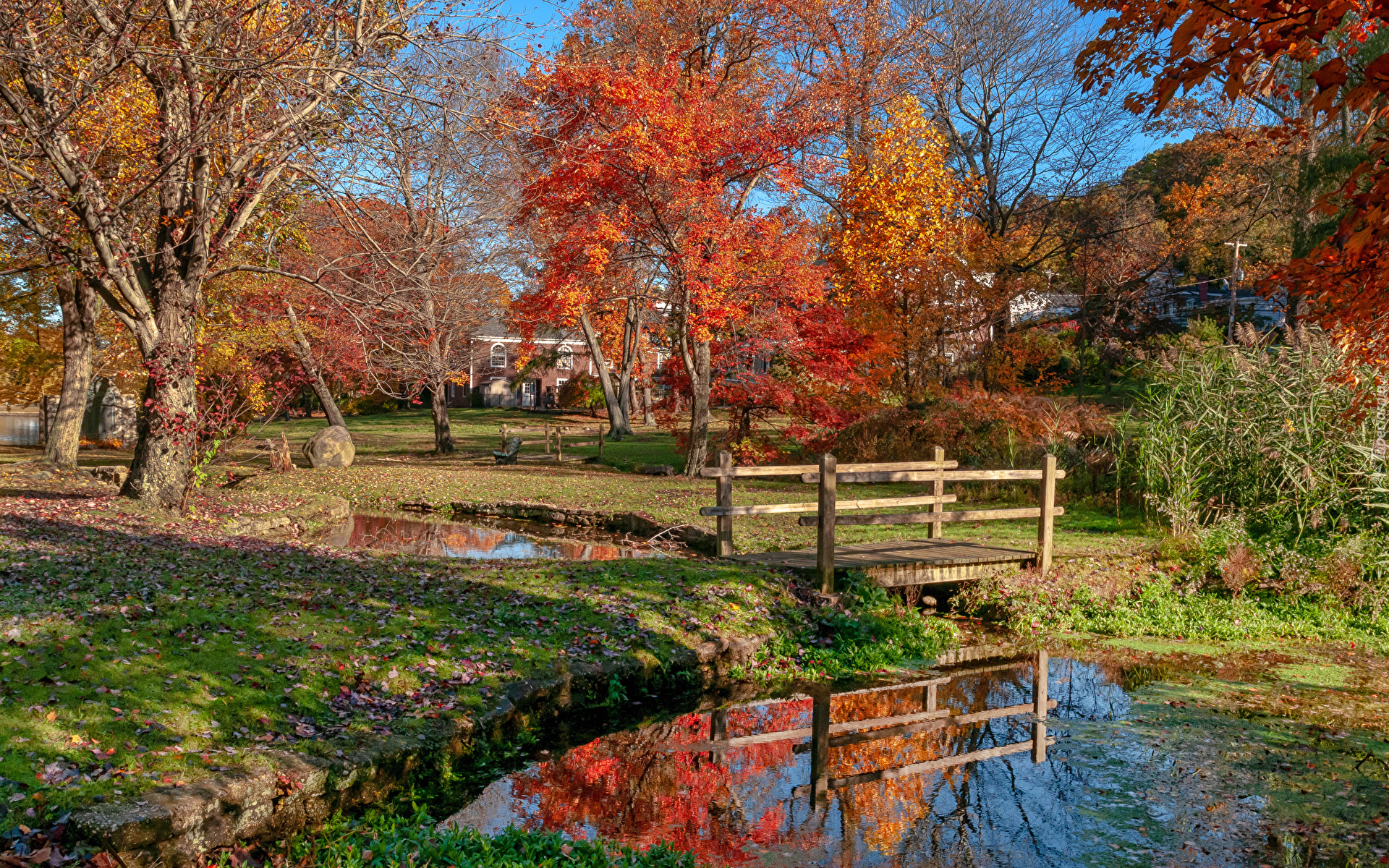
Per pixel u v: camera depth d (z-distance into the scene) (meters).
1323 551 11.55
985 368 26.78
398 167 12.16
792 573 10.84
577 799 6.25
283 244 18.78
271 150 13.41
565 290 20.62
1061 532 14.16
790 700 8.48
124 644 6.82
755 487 20.69
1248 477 12.95
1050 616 10.94
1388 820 5.94
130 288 13.24
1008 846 5.58
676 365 26.11
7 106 11.69
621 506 17.75
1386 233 4.17
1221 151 32.62
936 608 11.52
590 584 10.19
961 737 7.57
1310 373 12.54
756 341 22.97
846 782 6.65
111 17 11.26
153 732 5.75
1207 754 7.13
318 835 5.41
